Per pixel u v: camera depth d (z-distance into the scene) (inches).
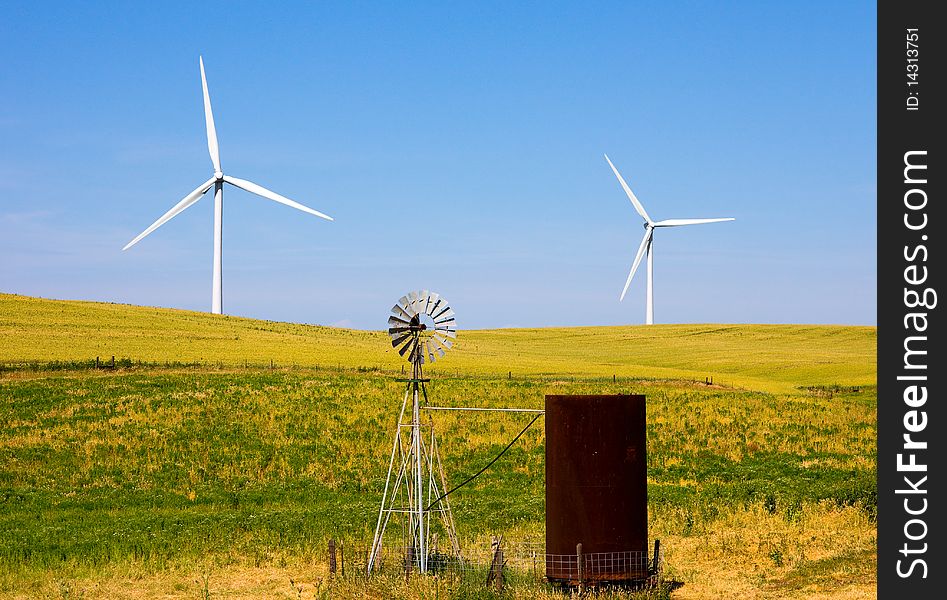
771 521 1064.8
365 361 3093.0
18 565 962.7
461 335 5167.3
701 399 2368.4
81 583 887.7
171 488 1515.7
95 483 1533.0
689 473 1588.3
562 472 804.6
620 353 4318.4
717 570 887.1
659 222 3949.3
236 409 2076.8
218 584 892.6
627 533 799.1
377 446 1820.9
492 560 870.4
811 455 1765.5
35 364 2539.4
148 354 2938.0
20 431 1841.8
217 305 4136.3
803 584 820.0
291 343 3563.0
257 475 1609.3
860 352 4286.4
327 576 895.7
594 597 765.3
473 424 1998.0
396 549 964.6
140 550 1022.4
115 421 1937.7
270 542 1056.8
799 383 3161.9
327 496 1461.6
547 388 2470.5
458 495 1412.4
